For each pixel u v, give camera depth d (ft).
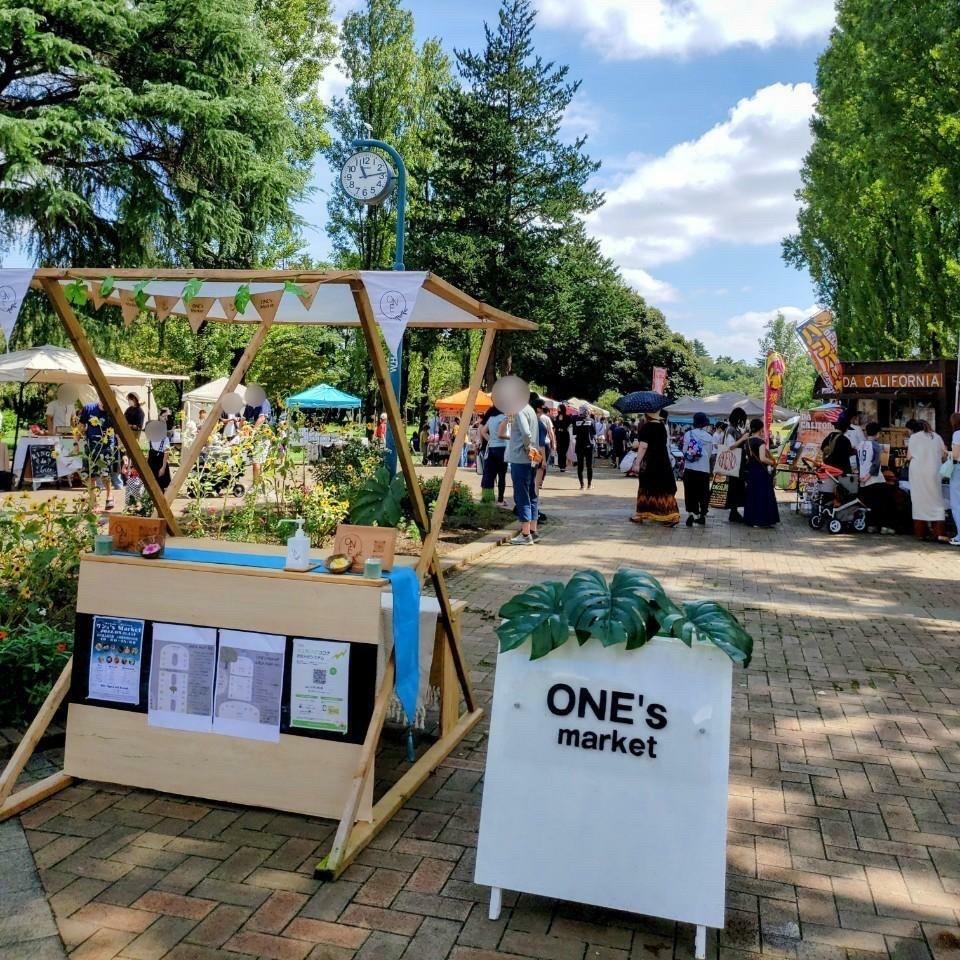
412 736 14.34
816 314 51.98
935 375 49.39
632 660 9.78
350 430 45.03
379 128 139.64
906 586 30.22
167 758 12.42
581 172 120.98
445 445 93.86
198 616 12.34
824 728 16.21
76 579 19.38
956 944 9.59
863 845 11.82
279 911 9.82
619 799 9.66
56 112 61.16
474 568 30.86
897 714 16.99
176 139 71.51
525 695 10.03
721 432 55.93
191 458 15.14
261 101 75.15
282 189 76.23
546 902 10.29
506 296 118.32
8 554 18.15
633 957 9.25
